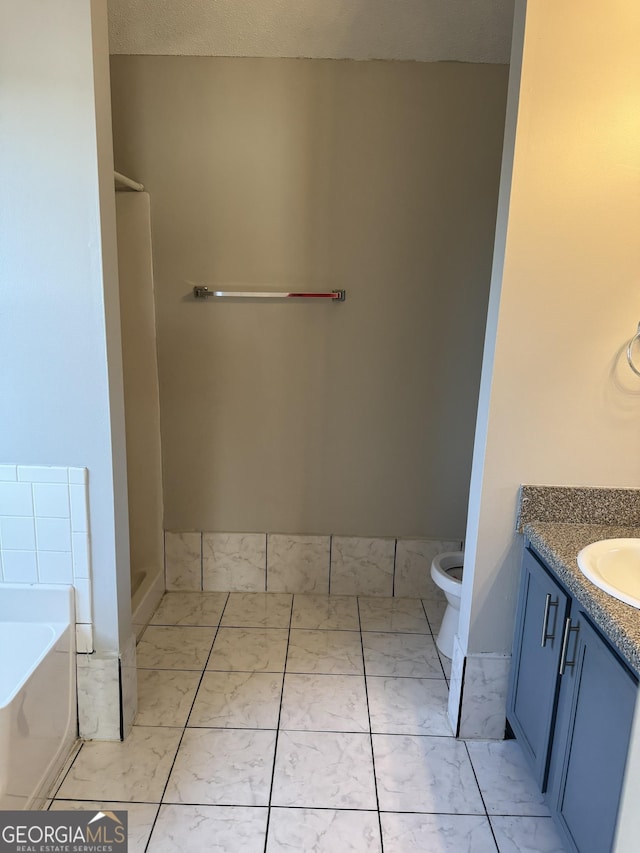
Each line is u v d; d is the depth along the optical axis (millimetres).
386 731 1992
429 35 2291
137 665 2309
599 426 1756
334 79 2402
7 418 1746
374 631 2586
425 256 2551
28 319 1689
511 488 1804
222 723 2006
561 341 1710
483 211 2504
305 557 2852
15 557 1827
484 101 2410
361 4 2189
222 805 1681
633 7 1529
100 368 1710
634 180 1613
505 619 1901
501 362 1726
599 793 1315
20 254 1653
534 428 1764
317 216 2521
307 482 2785
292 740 1937
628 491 1774
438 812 1684
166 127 2453
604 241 1648
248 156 2471
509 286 1677
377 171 2479
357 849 1558
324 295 2535
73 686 1883
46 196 1617
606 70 1559
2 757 1474
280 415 2711
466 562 1985
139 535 2830
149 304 2598
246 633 2543
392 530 2832
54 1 1511
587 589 1383
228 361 2658
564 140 1595
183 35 2324
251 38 2328
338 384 2676
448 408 2693
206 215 2527
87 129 1576
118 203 2516
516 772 1842
